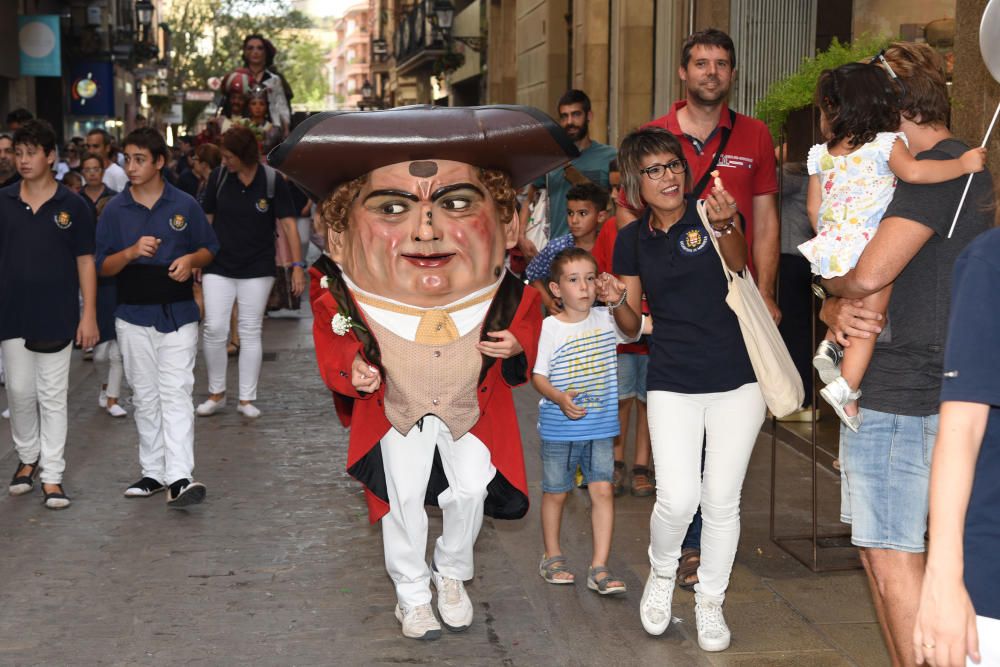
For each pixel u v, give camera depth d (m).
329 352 4.30
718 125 5.39
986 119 5.14
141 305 6.15
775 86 6.01
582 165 7.46
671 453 4.24
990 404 2.34
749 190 5.39
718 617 4.34
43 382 6.17
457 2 29.14
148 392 6.32
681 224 4.24
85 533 5.77
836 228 3.64
